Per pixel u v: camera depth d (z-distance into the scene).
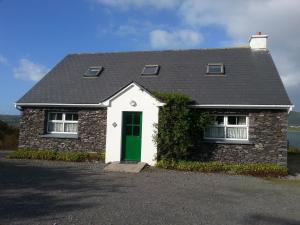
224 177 14.30
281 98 16.55
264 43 20.52
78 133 18.33
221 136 17.17
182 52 21.55
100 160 17.33
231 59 20.06
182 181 12.88
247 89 17.41
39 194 9.92
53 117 19.28
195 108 16.94
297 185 13.14
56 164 16.47
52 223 7.25
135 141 17.00
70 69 21.66
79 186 11.27
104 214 8.06
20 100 19.08
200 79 18.66
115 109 17.14
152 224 7.45
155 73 19.52
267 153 16.34
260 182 13.52
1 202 8.88
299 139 51.50
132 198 9.78
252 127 16.56
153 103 16.62
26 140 19.14
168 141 16.17
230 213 8.64
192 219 7.95
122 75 20.09
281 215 8.69
